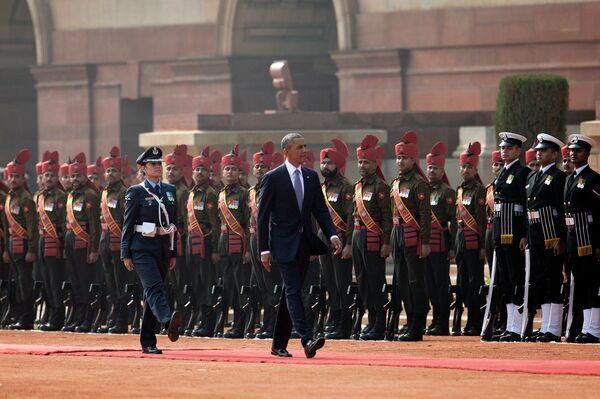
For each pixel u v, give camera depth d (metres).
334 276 81.06
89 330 91.06
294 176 61.69
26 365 57.78
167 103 146.62
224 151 111.56
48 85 154.25
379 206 77.81
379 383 50.72
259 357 61.09
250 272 85.31
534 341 73.06
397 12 133.62
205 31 144.62
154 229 64.94
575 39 125.94
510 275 73.62
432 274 82.06
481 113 116.56
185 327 88.00
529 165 82.38
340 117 116.62
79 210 90.69
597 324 71.81
